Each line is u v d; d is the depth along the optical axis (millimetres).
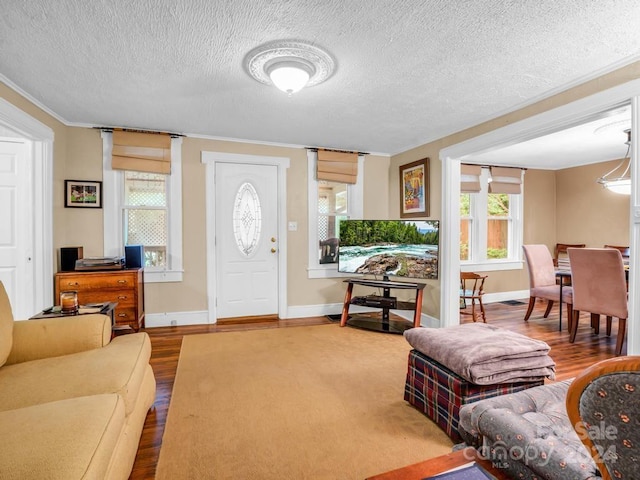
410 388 2164
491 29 1880
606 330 3799
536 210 5938
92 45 2055
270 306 4406
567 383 1584
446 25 1845
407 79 2494
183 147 3947
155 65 2299
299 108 3098
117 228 3762
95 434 1091
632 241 2191
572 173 5801
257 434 1858
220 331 3766
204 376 2598
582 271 3418
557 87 2617
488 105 3000
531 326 4129
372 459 1666
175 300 3973
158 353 3088
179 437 1826
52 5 1684
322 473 1568
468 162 5406
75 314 2250
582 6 1680
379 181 4828
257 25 1854
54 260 3305
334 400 2234
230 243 4227
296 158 4418
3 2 1655
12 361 1757
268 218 4363
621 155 5000
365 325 3932
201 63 2270
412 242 3816
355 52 2125
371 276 4656
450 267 3840
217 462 1636
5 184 3105
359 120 3420
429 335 2066
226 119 3416
